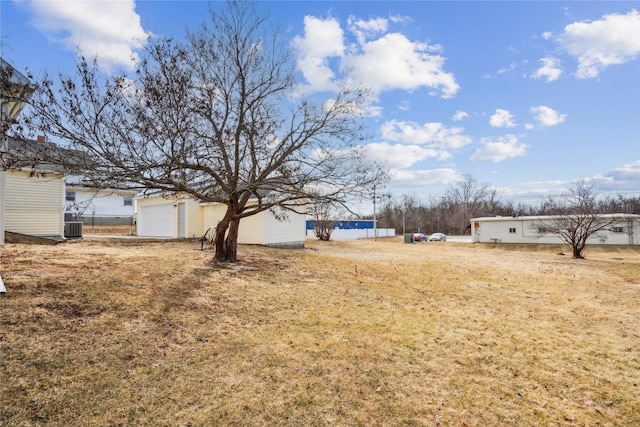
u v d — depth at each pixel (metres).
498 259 17.28
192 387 3.32
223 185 8.12
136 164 6.32
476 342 5.11
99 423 2.67
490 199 63.84
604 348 5.03
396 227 58.94
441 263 14.48
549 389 3.75
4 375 3.00
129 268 7.16
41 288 5.06
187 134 7.12
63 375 3.18
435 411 3.23
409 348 4.73
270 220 16.42
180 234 18.48
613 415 3.28
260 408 3.07
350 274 10.15
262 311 5.86
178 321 4.87
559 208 21.22
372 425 2.94
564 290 9.53
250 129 8.56
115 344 3.93
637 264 15.88
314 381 3.63
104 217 28.92
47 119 5.48
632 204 37.47
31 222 11.98
